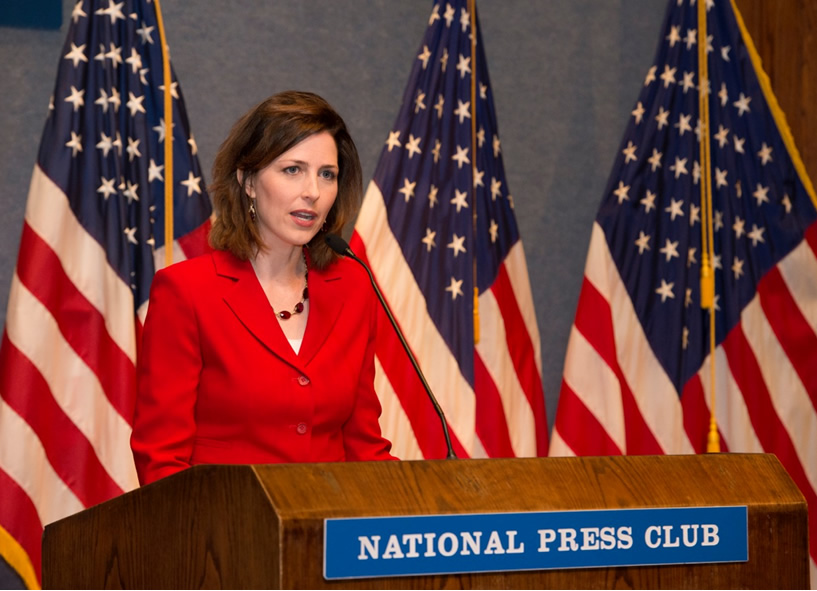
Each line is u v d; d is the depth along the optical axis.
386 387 4.40
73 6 4.57
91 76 4.24
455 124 4.74
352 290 2.83
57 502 4.00
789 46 5.34
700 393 4.97
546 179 5.27
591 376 4.75
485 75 4.87
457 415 4.51
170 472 2.38
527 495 1.74
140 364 2.61
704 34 5.04
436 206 4.66
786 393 4.91
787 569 1.91
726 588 1.85
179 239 4.32
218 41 4.76
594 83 5.38
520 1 5.29
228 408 2.54
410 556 1.61
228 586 1.63
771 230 5.02
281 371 2.57
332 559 1.55
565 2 5.36
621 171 4.93
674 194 4.98
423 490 1.68
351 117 4.95
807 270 4.98
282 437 2.55
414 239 4.55
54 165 4.10
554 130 5.30
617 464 1.86
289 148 2.61
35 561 3.93
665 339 4.91
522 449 4.77
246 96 4.79
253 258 2.72
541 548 1.71
